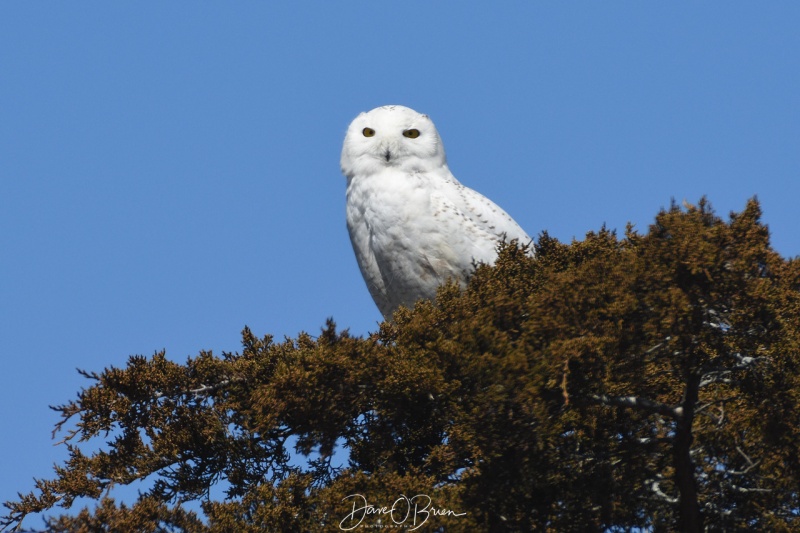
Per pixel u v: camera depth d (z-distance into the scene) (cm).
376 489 1312
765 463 1395
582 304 1257
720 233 1229
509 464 1291
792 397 1308
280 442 1464
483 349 1320
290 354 1467
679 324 1234
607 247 1522
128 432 1468
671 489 1427
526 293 1398
